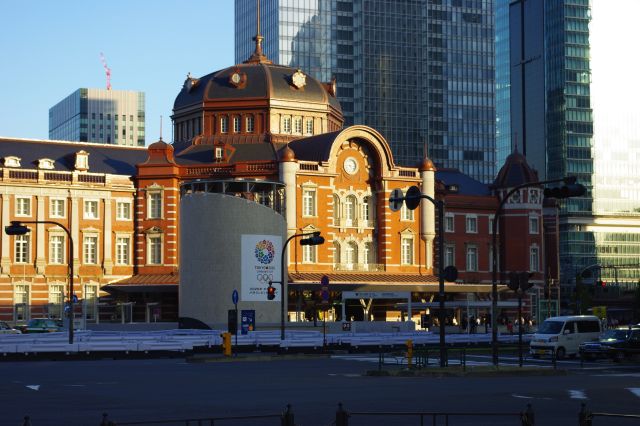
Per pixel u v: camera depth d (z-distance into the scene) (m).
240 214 88.50
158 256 118.69
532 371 53.34
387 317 122.94
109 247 118.00
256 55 135.12
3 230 113.25
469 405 37.22
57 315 114.94
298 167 117.56
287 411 24.20
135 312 117.44
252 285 88.31
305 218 118.12
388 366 59.84
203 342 76.62
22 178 114.38
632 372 56.62
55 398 39.97
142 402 38.38
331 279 117.31
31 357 69.00
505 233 137.25
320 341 79.00
